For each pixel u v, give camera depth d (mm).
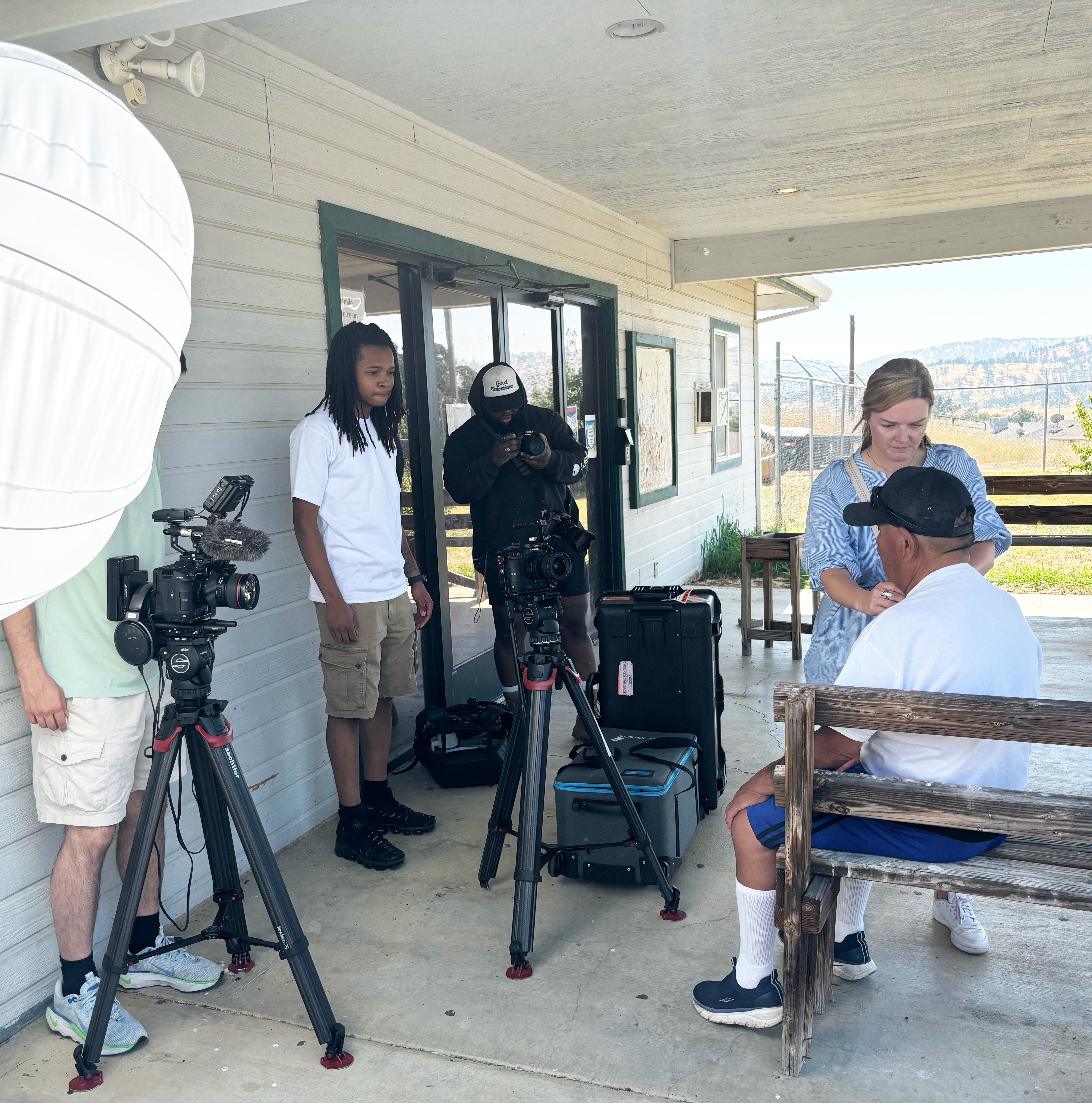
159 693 2250
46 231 1046
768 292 11281
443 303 4535
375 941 2738
